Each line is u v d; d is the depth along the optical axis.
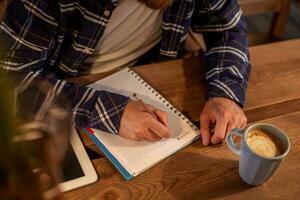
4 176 0.37
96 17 0.93
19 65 0.85
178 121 0.85
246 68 0.97
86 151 0.76
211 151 0.78
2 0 0.94
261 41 1.62
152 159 0.76
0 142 0.37
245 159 0.67
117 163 0.74
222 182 0.72
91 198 0.68
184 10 1.03
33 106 0.44
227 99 0.89
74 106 0.82
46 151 0.40
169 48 1.12
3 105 0.38
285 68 1.02
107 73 0.97
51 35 0.90
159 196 0.69
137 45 1.14
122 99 0.83
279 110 0.90
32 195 0.39
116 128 0.80
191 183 0.72
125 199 0.69
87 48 0.98
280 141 0.67
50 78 0.85
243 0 1.47
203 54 1.08
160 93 0.92
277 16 1.59
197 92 0.93
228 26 1.05
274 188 0.71
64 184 0.69
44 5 0.85
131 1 1.02
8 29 0.86
